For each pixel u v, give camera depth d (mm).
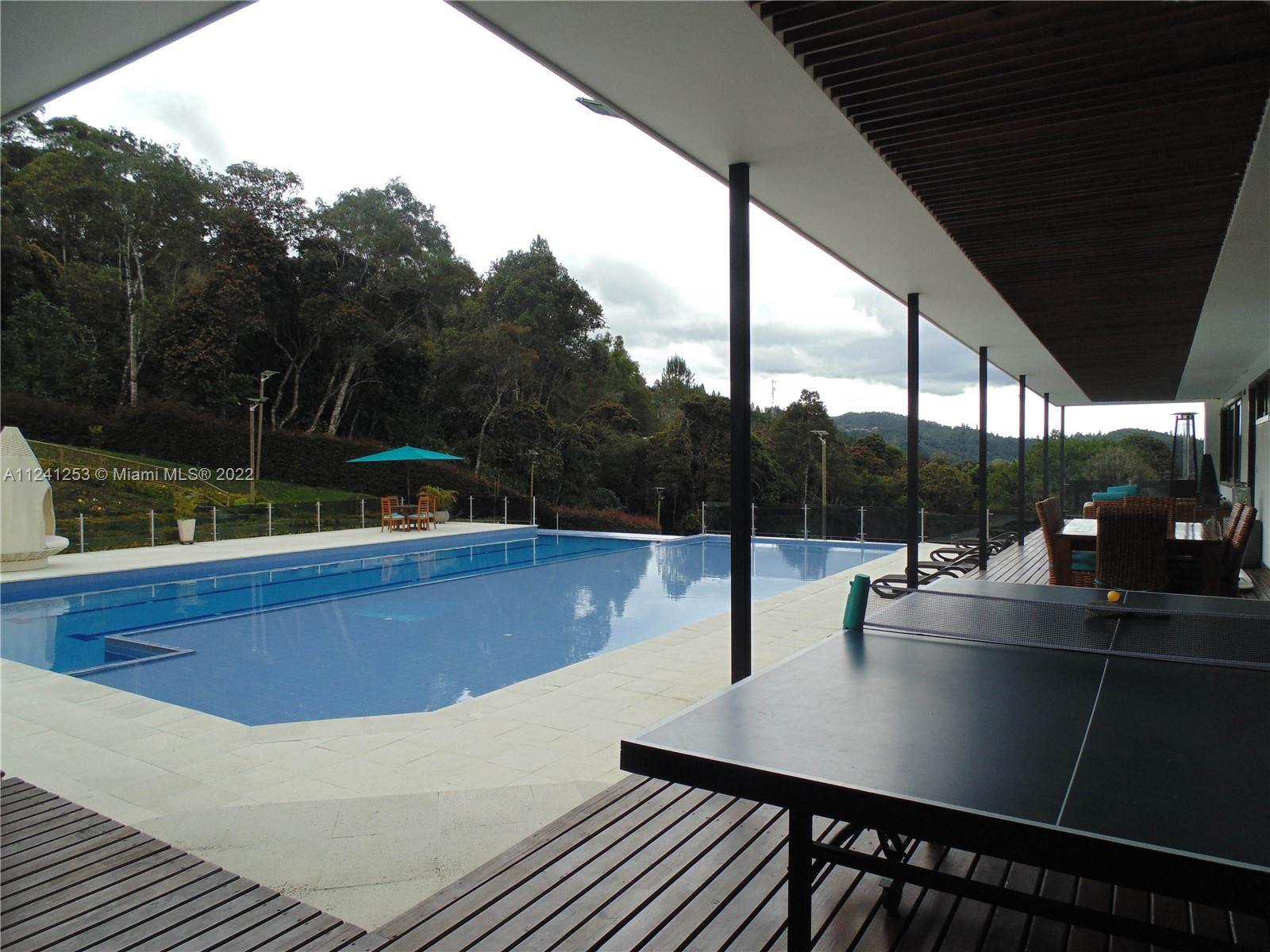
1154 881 1126
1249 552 8906
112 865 2588
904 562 11227
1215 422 18266
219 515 15320
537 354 30859
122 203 24188
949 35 2912
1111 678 2078
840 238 5203
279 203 26438
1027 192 4418
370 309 27156
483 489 24750
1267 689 1960
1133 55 3051
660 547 17641
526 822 3188
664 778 1568
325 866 2824
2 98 3158
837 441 30969
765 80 3096
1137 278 6230
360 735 4418
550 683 5371
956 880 1646
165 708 5035
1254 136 3713
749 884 2287
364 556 14930
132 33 2686
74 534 13344
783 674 2137
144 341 24031
